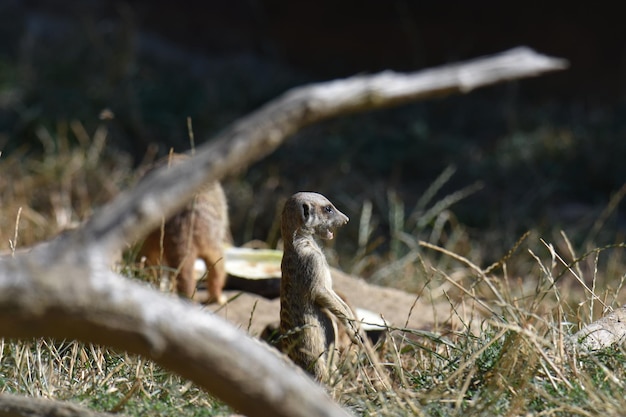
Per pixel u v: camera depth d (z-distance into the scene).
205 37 27.94
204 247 8.55
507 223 16.11
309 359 5.93
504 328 5.29
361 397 5.18
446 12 26.39
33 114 18.33
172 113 20.62
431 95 3.33
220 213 8.81
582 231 15.90
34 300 3.32
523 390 4.79
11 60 23.12
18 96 20.12
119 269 7.48
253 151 3.37
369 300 9.10
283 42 27.84
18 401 4.26
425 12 26.58
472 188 18.11
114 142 18.28
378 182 17.98
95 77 21.19
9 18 26.42
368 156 19.98
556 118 22.88
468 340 5.90
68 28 25.95
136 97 20.44
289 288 6.16
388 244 14.88
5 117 19.34
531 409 4.85
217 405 4.96
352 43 27.25
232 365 3.45
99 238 3.41
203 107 21.16
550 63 3.36
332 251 13.12
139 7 28.23
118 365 5.60
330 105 3.31
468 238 15.08
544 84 25.06
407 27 26.25
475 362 5.39
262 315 8.46
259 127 3.34
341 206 16.50
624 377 5.22
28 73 21.39
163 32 27.89
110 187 14.12
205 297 9.15
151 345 3.40
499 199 18.05
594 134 21.09
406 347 6.46
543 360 5.22
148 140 18.83
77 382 5.42
